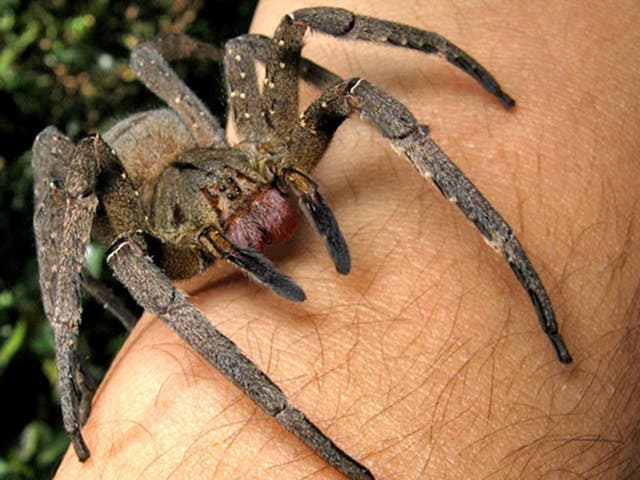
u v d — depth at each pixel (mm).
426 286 117
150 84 172
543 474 109
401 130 118
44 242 140
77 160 132
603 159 126
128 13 288
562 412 112
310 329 116
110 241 144
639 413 117
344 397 110
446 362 112
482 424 109
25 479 242
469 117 133
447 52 132
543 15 142
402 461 107
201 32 288
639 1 143
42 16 287
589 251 120
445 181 115
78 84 288
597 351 116
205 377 114
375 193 129
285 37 141
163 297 117
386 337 114
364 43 151
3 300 268
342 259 118
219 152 147
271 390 107
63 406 120
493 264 119
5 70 280
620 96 132
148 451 111
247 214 134
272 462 107
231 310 121
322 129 132
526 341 114
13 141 293
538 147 128
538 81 134
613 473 114
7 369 262
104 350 264
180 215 139
